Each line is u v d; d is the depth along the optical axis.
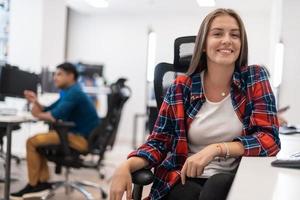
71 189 3.40
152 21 7.66
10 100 4.91
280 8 4.78
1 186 3.54
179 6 6.98
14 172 4.16
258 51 7.21
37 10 5.74
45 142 3.05
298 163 0.99
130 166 1.29
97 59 7.87
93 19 7.91
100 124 3.23
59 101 3.45
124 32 7.80
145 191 1.37
